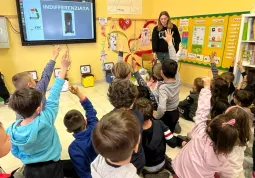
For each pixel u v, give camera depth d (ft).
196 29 13.01
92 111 5.23
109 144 2.41
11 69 12.48
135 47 16.17
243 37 9.50
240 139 4.20
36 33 12.52
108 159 2.64
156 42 12.24
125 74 6.39
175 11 14.35
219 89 6.39
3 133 2.61
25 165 4.42
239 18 10.54
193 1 12.91
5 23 11.48
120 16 15.06
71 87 5.04
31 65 13.04
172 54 8.68
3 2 11.44
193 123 9.21
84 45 14.39
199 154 4.04
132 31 15.79
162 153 5.50
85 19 13.82
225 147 3.67
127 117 2.63
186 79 14.51
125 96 4.37
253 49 9.42
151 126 5.25
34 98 3.84
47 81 5.55
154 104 6.98
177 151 7.09
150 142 5.21
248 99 6.34
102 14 14.39
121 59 11.12
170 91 6.91
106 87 14.34
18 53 12.48
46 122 4.02
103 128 2.50
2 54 12.06
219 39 11.75
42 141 4.09
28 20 12.10
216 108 5.71
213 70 8.95
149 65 15.96
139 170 4.79
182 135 8.03
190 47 13.67
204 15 12.35
